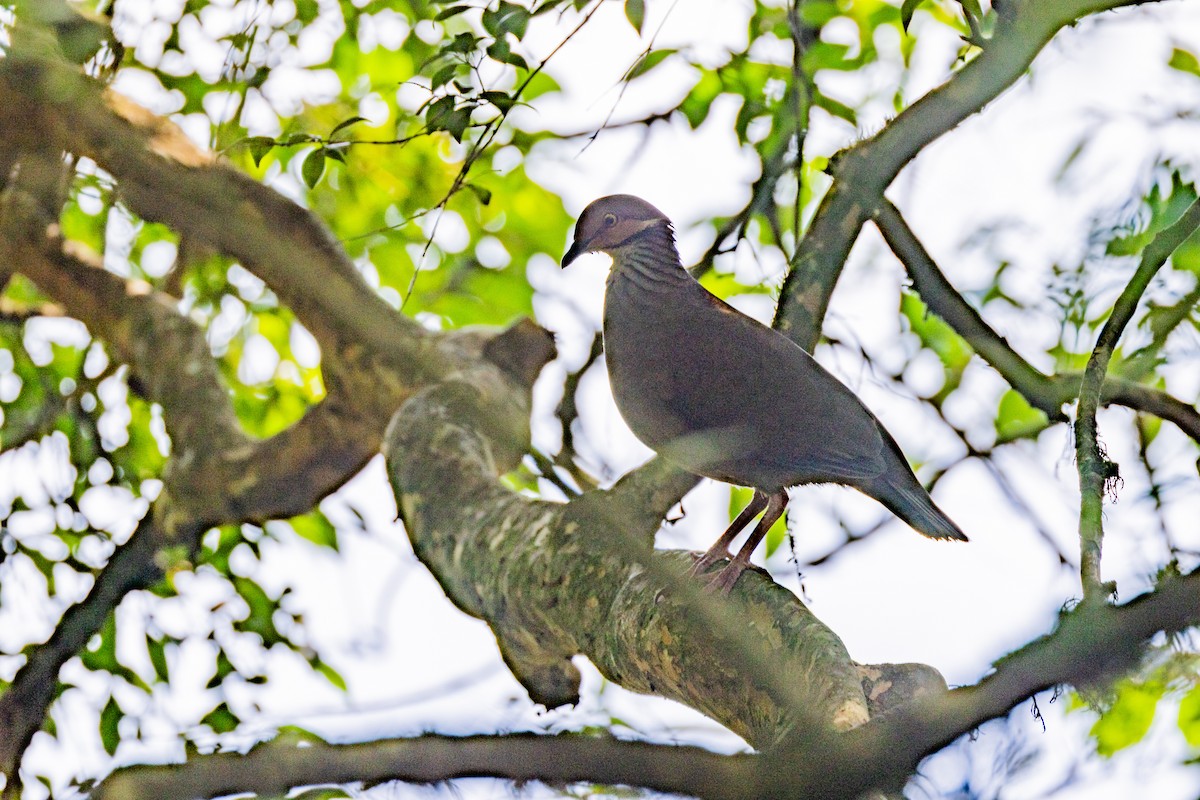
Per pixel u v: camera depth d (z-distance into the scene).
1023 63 8.30
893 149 8.88
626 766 4.17
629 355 10.23
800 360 9.91
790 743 3.93
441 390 10.02
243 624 12.48
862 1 12.59
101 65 11.24
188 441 12.11
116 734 12.00
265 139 9.77
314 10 12.23
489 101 9.15
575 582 7.62
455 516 8.70
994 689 3.67
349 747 4.61
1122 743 8.84
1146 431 10.86
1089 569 5.61
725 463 9.64
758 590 7.02
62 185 12.39
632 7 8.94
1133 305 8.00
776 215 11.29
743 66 12.22
